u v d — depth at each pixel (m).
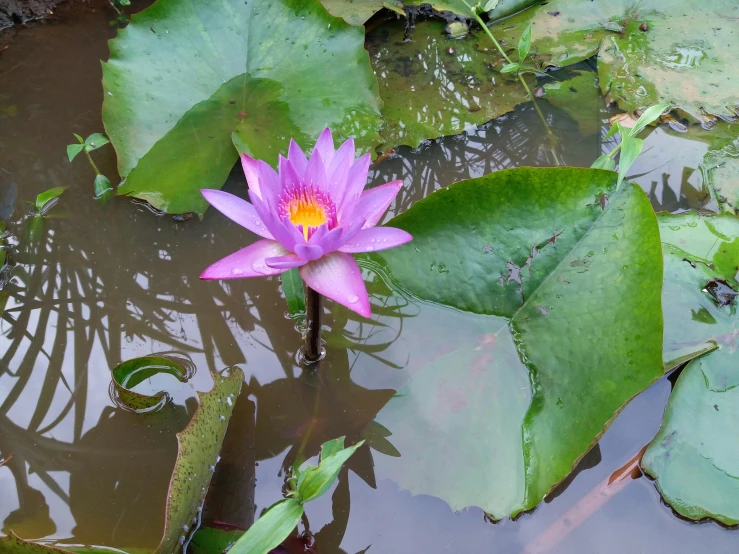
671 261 0.67
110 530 0.59
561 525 0.59
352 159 0.60
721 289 0.65
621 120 0.81
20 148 0.77
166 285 0.70
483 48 0.87
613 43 0.86
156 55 0.76
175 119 0.75
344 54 0.79
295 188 0.59
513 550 0.58
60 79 0.84
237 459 0.61
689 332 0.64
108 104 0.74
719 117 0.80
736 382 0.62
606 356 0.60
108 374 0.65
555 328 0.62
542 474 0.59
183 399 0.64
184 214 0.73
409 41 0.88
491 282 0.65
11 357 0.65
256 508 0.59
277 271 0.56
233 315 0.68
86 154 0.76
